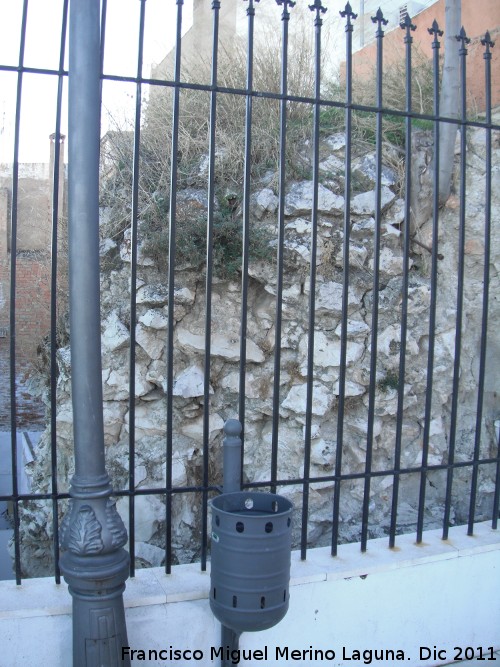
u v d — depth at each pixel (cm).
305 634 296
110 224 519
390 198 501
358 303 488
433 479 503
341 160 524
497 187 492
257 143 523
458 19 484
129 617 273
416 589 316
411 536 346
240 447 284
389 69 605
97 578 241
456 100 485
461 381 503
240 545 247
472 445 497
